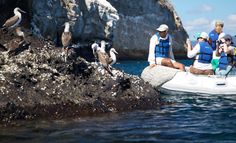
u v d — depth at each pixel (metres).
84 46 41.94
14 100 8.74
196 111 10.56
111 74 10.70
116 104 10.04
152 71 14.48
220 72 14.11
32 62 9.87
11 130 7.92
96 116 9.34
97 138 7.48
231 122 9.14
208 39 14.62
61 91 9.48
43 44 10.84
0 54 9.88
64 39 10.38
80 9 41.69
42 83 9.43
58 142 7.16
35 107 8.88
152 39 14.51
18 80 9.18
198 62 14.25
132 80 11.14
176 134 7.90
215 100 12.62
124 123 8.79
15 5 33.00
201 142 7.32
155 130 8.20
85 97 9.68
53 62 10.07
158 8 60.44
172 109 10.71
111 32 45.19
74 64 10.21
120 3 57.22
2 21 31.67
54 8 37.22
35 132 7.80
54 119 8.88
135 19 57.81
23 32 11.02
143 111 10.20
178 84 14.12
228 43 14.18
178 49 61.44
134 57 57.62
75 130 8.02
